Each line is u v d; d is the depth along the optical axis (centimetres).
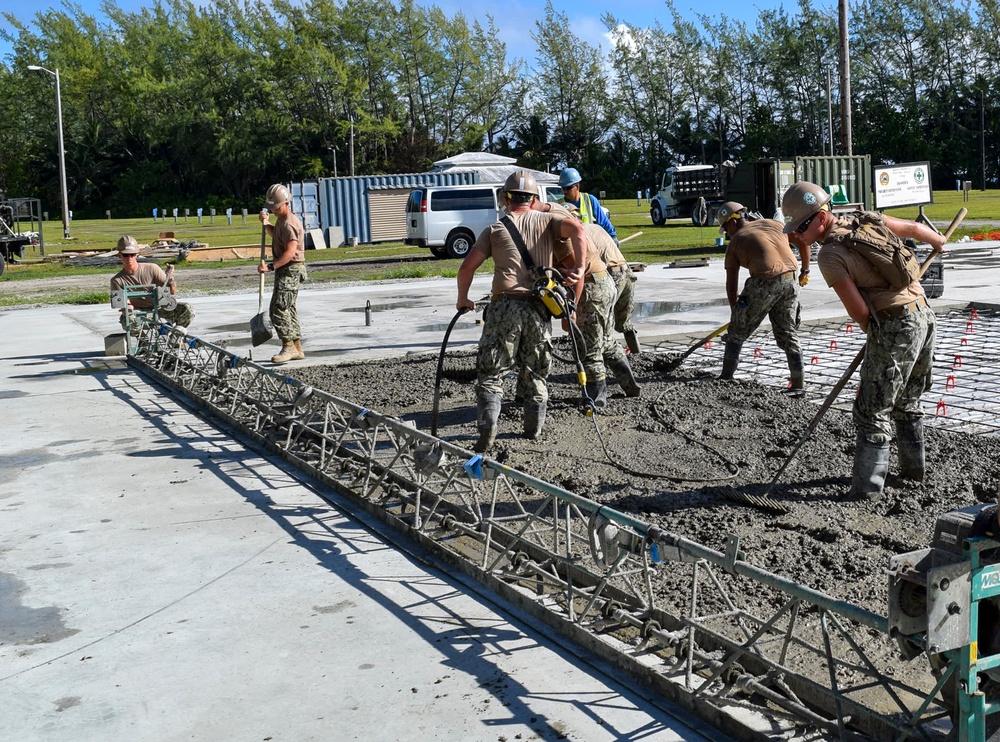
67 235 4472
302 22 8350
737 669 346
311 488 627
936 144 7975
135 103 8944
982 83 7744
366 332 1321
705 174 3844
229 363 846
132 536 544
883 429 527
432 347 1156
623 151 9262
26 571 496
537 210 686
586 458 635
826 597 296
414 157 8356
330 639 408
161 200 8894
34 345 1324
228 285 2180
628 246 2894
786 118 8638
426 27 8381
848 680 345
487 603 442
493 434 642
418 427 739
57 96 4431
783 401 784
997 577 257
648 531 365
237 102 8775
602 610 401
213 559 506
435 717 341
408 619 426
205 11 8769
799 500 535
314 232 3494
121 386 1000
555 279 633
